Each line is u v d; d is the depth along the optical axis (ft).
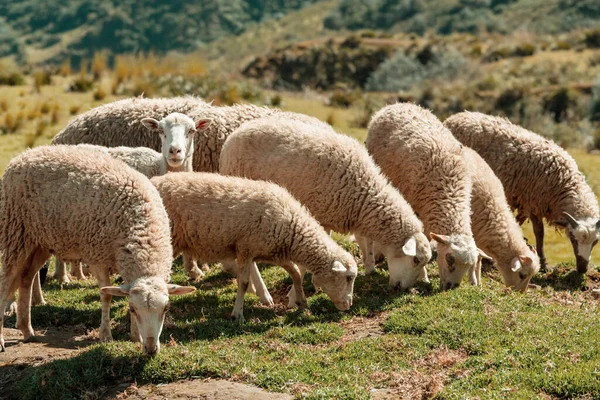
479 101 131.03
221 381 24.49
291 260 30.48
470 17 316.60
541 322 28.02
